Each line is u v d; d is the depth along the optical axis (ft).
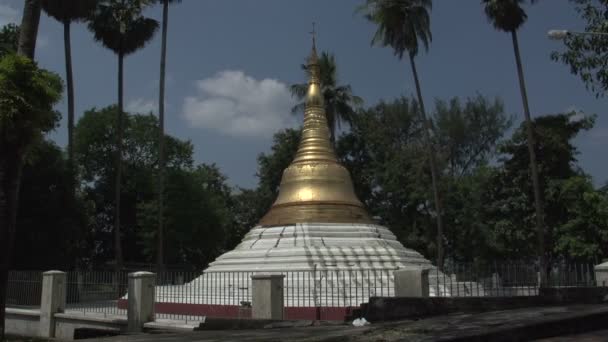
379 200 184.55
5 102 55.52
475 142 203.92
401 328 40.75
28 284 89.15
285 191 95.14
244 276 80.48
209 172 235.40
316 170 93.76
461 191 168.86
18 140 57.06
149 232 175.94
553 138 147.84
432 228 168.35
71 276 88.99
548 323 39.17
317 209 89.92
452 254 171.53
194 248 186.70
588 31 67.46
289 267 79.71
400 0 130.41
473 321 42.34
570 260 140.46
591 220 133.08
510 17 128.98
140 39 144.56
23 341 73.46
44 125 60.39
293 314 68.95
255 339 41.55
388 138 190.08
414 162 173.06
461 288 79.51
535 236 149.07
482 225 162.40
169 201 177.17
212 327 60.59
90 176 198.08
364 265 81.66
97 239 196.54
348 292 75.05
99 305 86.99
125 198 199.41
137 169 200.75
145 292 68.90
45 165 123.65
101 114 199.31
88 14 139.95
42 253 118.73
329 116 165.68
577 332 41.19
